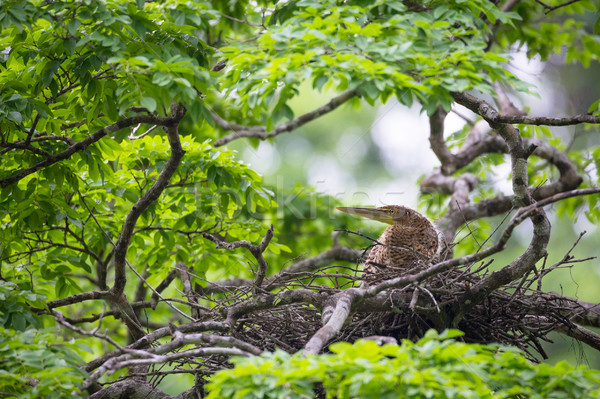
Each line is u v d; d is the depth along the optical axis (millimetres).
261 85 8938
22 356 7809
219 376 7055
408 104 8758
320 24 9203
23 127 10531
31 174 11508
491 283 10086
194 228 13258
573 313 11062
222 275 15828
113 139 11195
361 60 8656
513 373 7574
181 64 8898
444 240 12594
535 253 10023
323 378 7227
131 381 11086
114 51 9312
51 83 10812
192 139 12359
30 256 12438
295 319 10945
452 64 9086
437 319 10258
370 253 13602
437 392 7027
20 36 10266
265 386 6965
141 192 12250
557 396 7422
